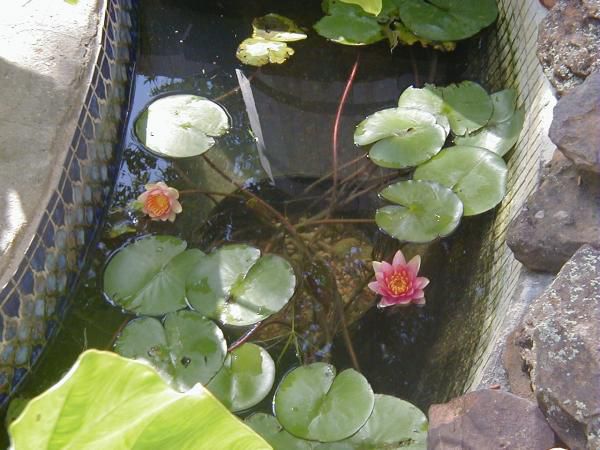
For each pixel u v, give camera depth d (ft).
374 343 4.09
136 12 5.79
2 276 3.90
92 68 4.79
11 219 4.06
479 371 3.76
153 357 3.85
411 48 5.49
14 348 3.92
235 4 5.88
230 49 5.61
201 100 5.09
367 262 4.42
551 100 4.40
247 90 5.34
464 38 5.37
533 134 4.43
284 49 5.43
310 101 5.26
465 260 4.38
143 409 1.66
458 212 4.37
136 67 5.52
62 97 4.57
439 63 5.43
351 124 5.12
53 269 4.17
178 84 5.39
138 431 1.71
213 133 4.91
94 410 1.64
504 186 4.47
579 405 3.11
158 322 3.98
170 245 4.33
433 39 5.38
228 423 1.75
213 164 4.88
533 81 4.66
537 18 4.79
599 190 3.77
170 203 4.45
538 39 4.55
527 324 3.51
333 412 3.63
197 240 4.51
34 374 4.04
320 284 4.33
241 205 4.68
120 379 1.62
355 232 4.55
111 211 4.69
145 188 4.74
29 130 4.39
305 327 4.15
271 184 4.79
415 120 4.85
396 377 3.96
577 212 3.77
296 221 4.61
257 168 4.87
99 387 1.61
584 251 3.55
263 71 5.46
